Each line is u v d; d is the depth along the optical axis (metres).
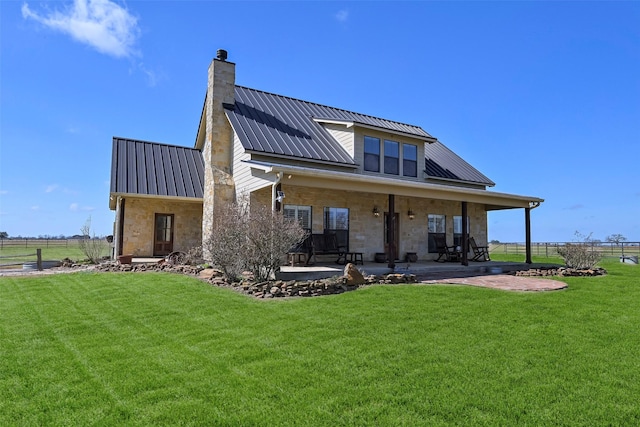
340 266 12.17
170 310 6.90
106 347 5.07
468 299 7.63
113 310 7.03
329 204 13.80
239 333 5.52
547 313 6.61
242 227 9.35
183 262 13.20
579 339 5.23
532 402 3.49
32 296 8.44
